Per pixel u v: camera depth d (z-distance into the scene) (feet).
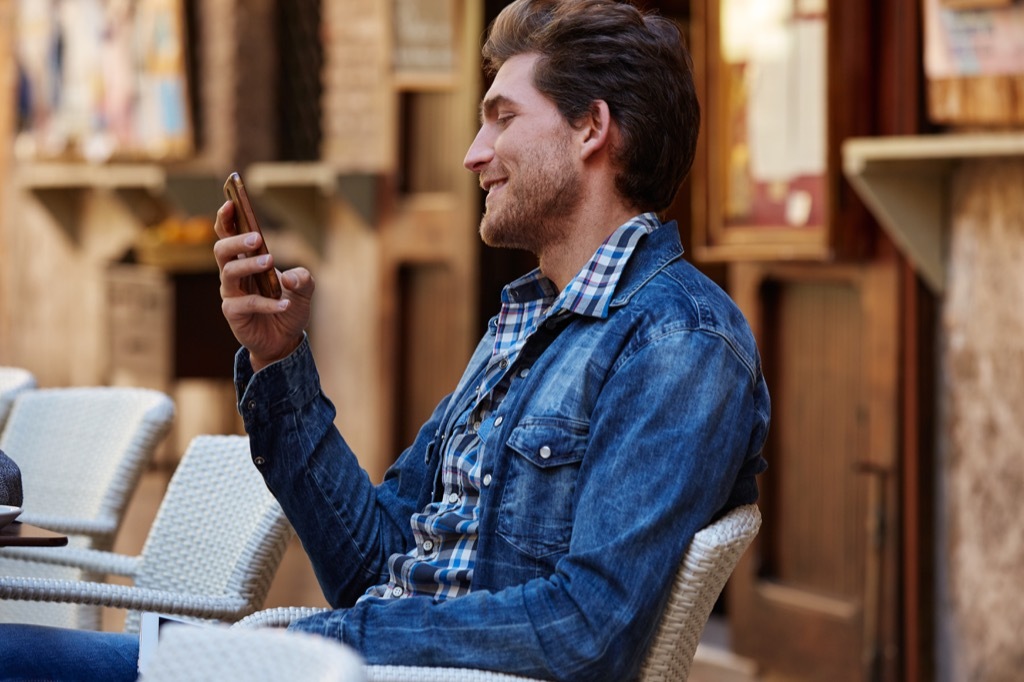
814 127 17.01
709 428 7.64
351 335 25.82
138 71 29.68
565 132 8.43
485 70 8.89
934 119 15.72
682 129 8.57
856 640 17.16
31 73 33.58
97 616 12.58
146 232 30.17
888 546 16.74
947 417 16.43
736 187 18.16
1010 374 15.52
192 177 27.99
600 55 8.36
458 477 8.54
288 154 28.53
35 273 34.27
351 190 24.66
